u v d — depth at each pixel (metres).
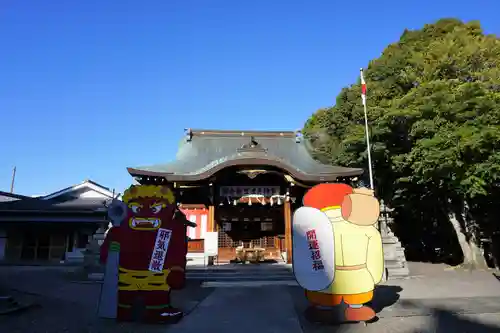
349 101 26.56
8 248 27.86
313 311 9.58
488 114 16.75
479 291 13.79
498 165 16.12
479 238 21.33
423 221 31.62
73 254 26.55
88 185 33.84
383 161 23.97
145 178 22.94
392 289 14.28
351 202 9.58
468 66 19.64
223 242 23.94
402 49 25.47
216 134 30.33
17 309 10.65
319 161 28.11
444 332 8.73
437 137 17.34
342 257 9.27
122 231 9.86
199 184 22.44
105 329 9.05
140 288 9.63
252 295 13.30
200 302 12.20
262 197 23.27
